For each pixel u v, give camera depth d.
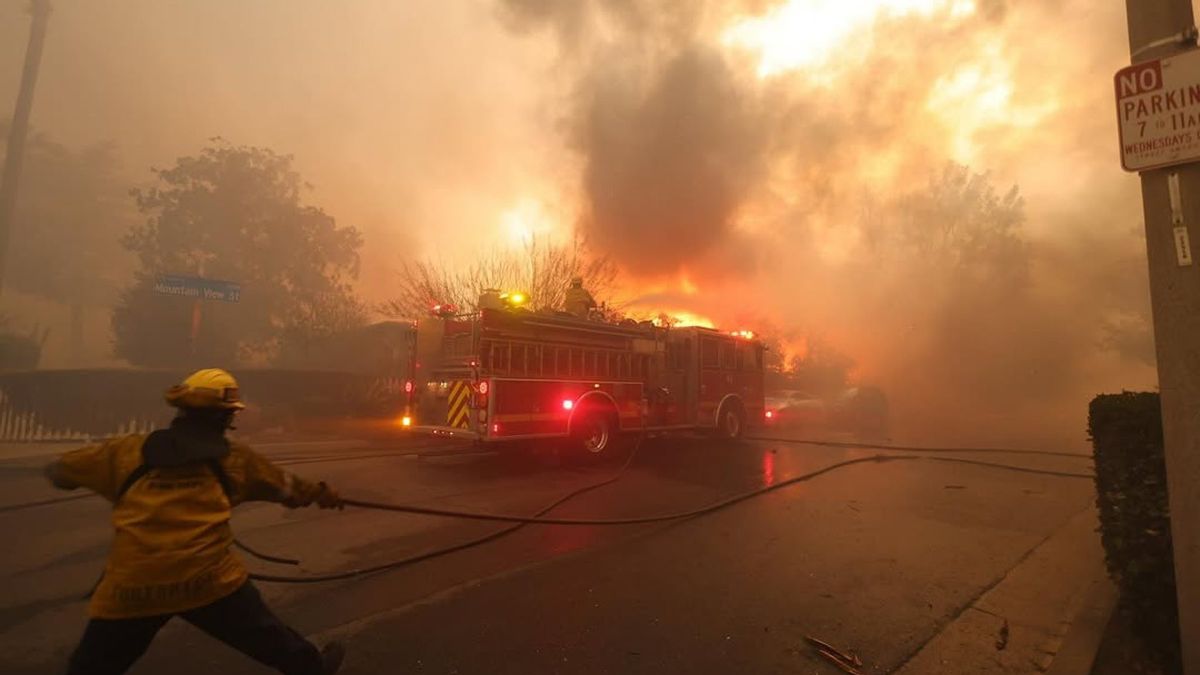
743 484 8.17
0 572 4.54
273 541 5.36
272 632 2.44
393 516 6.20
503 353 9.02
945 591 4.37
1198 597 2.53
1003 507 6.98
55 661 3.23
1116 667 3.24
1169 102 2.65
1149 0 2.76
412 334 10.03
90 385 12.23
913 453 11.77
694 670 3.20
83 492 7.17
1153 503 3.30
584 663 3.25
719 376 12.98
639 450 11.69
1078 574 4.74
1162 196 2.68
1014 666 3.33
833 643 3.55
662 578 4.54
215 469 2.35
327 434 13.05
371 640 3.48
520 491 7.52
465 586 4.32
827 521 6.25
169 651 3.31
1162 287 2.66
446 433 9.18
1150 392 3.65
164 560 2.16
